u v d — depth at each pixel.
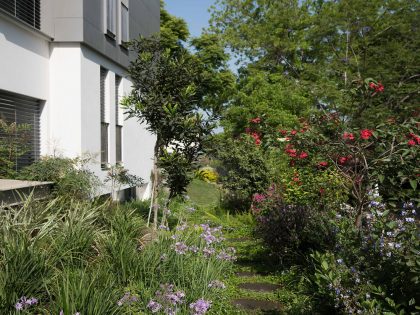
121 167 11.66
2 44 8.36
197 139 8.38
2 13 8.14
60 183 8.33
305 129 6.12
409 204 4.98
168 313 4.34
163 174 8.58
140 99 8.55
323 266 4.74
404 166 4.88
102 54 11.63
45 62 10.01
